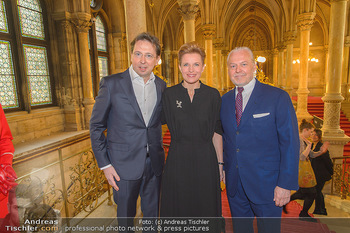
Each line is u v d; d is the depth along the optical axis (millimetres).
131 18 4016
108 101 1882
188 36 9984
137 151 1952
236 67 1927
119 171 1939
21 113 9250
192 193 1961
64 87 11305
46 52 10789
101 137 1920
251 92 2008
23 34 9539
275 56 27656
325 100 8703
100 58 14211
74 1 10984
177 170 1960
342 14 8023
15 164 7422
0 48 8617
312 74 23812
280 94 1898
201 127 1943
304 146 3713
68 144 9766
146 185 2133
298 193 3783
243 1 25000
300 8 12555
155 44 1848
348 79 19172
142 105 1961
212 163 1970
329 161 4078
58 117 11070
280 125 1863
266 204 1986
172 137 2014
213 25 15125
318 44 23266
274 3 21859
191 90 1963
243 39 31359
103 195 4355
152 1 16422
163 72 24453
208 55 15211
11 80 9078
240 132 1996
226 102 2104
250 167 1986
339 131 8562
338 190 6531
